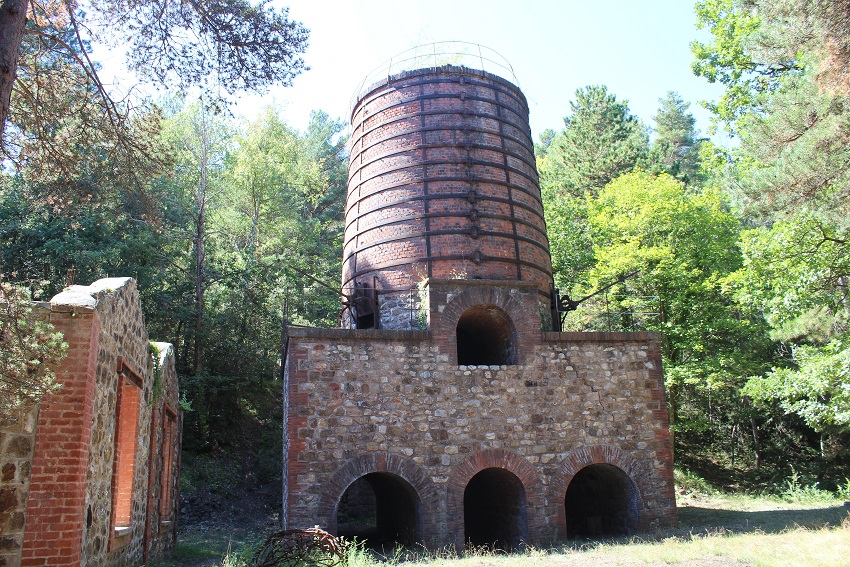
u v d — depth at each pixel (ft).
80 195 37.96
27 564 26.37
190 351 104.53
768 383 71.31
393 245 61.00
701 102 100.12
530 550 47.96
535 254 63.52
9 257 85.87
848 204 50.70
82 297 30.32
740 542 41.86
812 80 53.11
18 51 26.89
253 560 41.06
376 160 65.00
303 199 140.15
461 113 64.39
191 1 34.55
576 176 136.67
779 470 112.88
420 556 48.03
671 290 93.56
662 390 58.34
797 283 64.03
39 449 27.61
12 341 26.66
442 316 55.21
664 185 95.20
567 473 54.39
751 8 59.47
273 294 107.96
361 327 63.10
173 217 102.06
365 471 50.26
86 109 35.01
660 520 55.47
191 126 114.32
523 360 56.13
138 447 42.68
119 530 37.04
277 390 115.44
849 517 49.70
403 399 52.49
